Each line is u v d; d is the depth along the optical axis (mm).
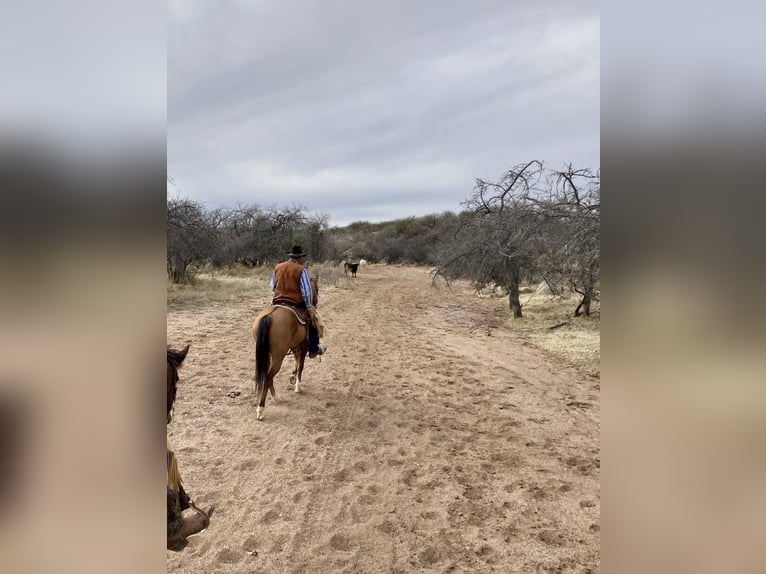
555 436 5398
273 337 5641
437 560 3246
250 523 3574
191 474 4242
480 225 12453
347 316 13406
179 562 3102
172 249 15070
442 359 8836
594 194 8641
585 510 3893
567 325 11930
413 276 30203
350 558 3234
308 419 5641
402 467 4559
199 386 6559
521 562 3234
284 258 25250
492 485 4262
